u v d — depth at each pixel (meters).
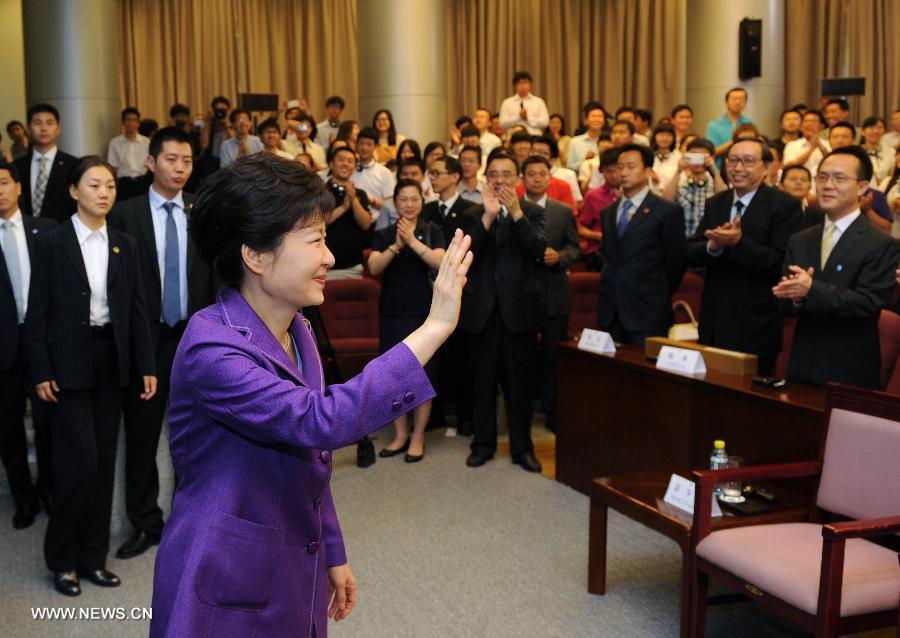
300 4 11.41
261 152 1.34
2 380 3.82
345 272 5.94
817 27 9.69
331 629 2.88
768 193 3.95
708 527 2.59
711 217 4.13
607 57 11.11
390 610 3.02
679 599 3.08
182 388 1.32
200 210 1.31
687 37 8.37
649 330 4.38
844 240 3.24
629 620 2.93
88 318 3.25
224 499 1.29
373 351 5.55
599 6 11.12
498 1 11.05
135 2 10.87
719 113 8.05
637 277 4.39
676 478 2.87
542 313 4.66
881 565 2.30
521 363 4.64
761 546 2.44
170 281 3.58
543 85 11.23
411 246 4.56
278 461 1.31
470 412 5.30
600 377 4.06
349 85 11.55
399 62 8.12
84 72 7.35
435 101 8.24
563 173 6.77
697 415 3.46
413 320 4.77
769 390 3.20
